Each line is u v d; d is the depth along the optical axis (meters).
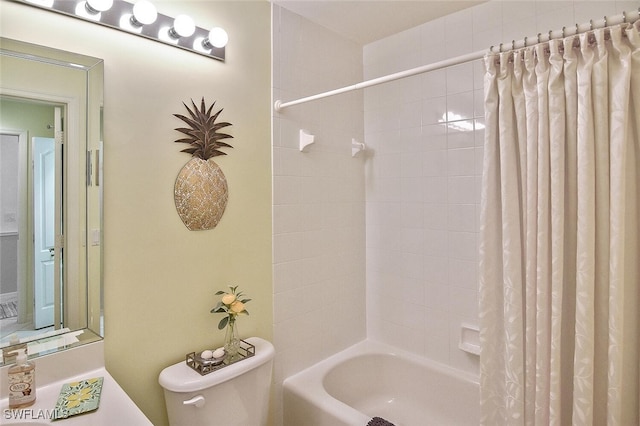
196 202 1.51
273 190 1.83
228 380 1.40
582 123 1.03
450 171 2.01
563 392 1.10
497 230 1.21
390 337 2.31
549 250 1.10
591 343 1.01
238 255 1.69
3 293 1.09
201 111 1.54
